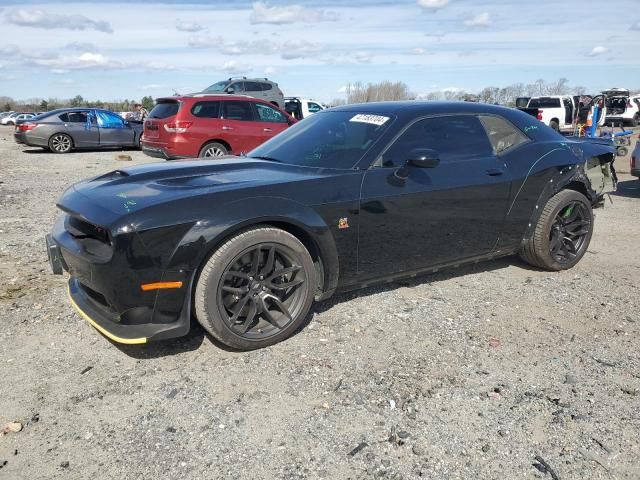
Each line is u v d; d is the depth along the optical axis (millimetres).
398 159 3812
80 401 2816
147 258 2895
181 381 3000
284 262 3402
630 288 4473
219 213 3057
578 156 4832
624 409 2775
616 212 7645
